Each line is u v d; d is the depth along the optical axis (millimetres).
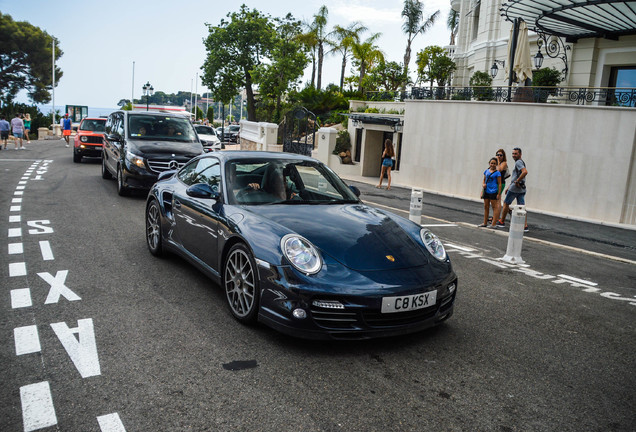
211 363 3324
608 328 4617
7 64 66625
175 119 11633
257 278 3744
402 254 3854
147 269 5484
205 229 4621
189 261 5070
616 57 15469
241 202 4457
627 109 11883
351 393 3025
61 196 10398
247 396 2920
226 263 4215
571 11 13688
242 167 4855
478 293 5488
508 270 6758
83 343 3559
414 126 17500
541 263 7395
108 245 6504
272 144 25031
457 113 15898
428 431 2672
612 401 3152
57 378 3047
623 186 12047
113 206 9438
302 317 3449
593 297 5719
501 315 4758
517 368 3555
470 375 3387
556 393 3215
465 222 10758
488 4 20469
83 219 8141
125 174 10008
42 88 68625
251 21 45562
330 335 3451
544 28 15758
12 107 45250
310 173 5086
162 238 5727
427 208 12680
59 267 5445
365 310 3449
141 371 3174
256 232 3881
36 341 3570
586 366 3682
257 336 3801
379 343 3832
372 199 13688
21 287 4750
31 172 14453
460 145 15867
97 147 17812
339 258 3635
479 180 15336
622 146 12023
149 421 2621
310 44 40562
